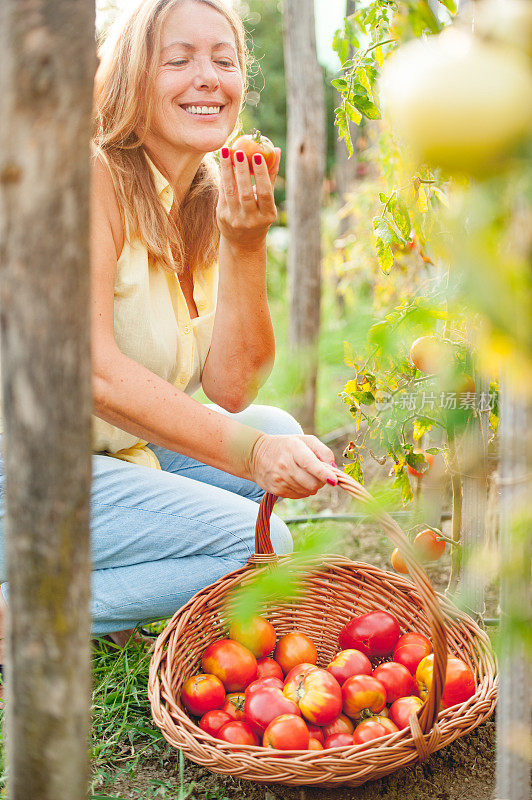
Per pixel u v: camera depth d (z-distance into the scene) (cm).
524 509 61
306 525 282
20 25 66
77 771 84
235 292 198
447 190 169
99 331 166
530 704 95
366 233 421
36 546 78
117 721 168
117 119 180
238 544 186
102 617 183
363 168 543
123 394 162
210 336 217
